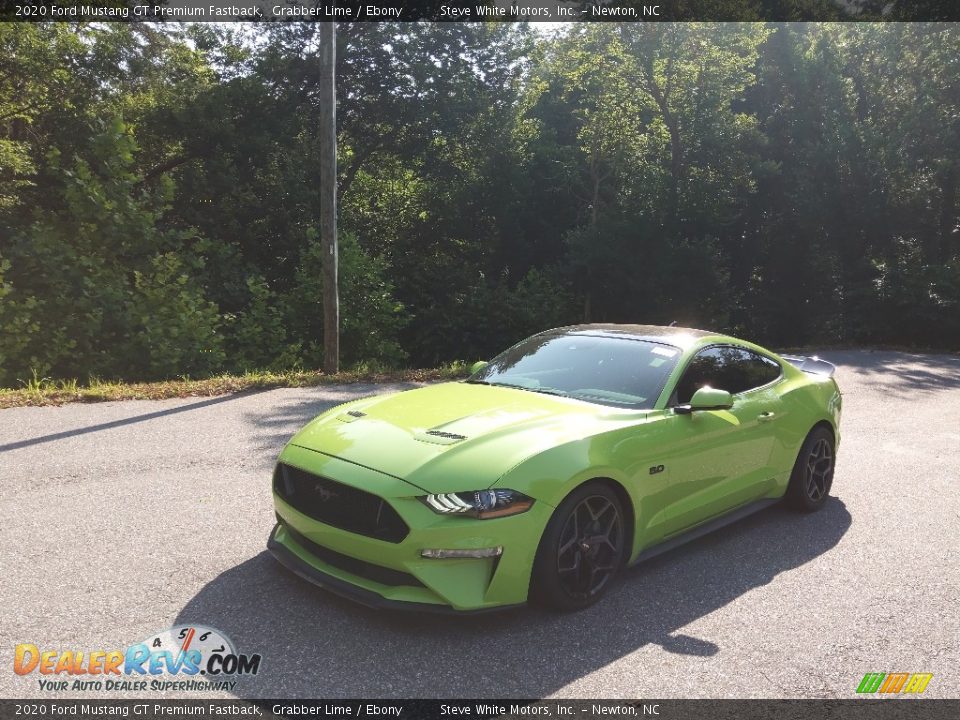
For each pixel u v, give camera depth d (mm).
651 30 26219
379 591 3445
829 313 28219
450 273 28422
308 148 25703
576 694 3055
